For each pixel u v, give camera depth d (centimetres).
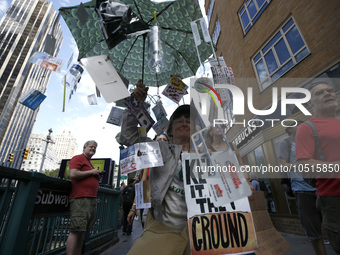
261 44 627
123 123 145
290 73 498
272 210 431
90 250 313
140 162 130
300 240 338
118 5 124
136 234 525
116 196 479
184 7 190
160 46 163
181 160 134
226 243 108
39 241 220
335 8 393
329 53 396
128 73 228
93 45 186
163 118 217
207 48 214
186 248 111
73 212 226
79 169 245
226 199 107
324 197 128
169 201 126
